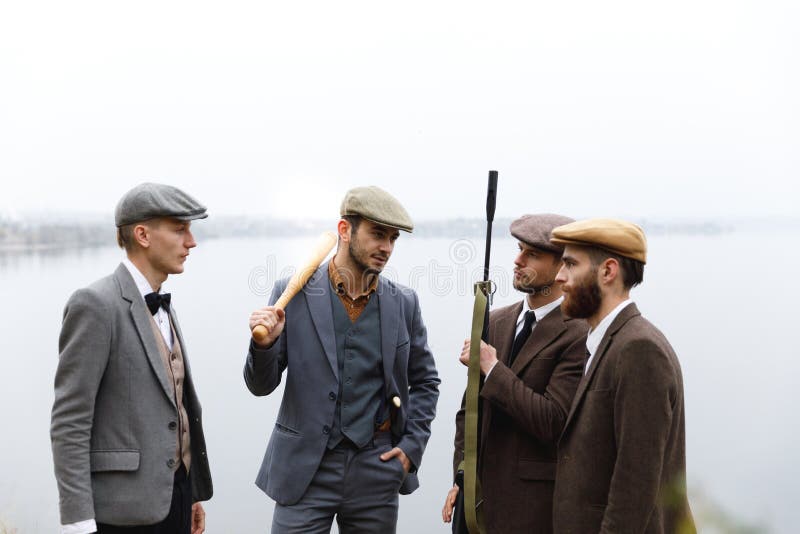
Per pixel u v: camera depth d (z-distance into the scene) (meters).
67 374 1.85
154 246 2.00
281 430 2.39
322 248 2.39
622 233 1.82
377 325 2.42
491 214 2.21
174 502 2.03
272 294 2.46
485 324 2.20
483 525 2.14
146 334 1.96
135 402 1.92
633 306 1.82
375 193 2.31
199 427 2.18
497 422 2.20
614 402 1.73
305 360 2.36
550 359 2.13
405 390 2.51
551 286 2.20
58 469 1.81
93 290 1.90
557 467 1.90
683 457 1.78
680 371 1.76
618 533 1.64
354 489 2.38
